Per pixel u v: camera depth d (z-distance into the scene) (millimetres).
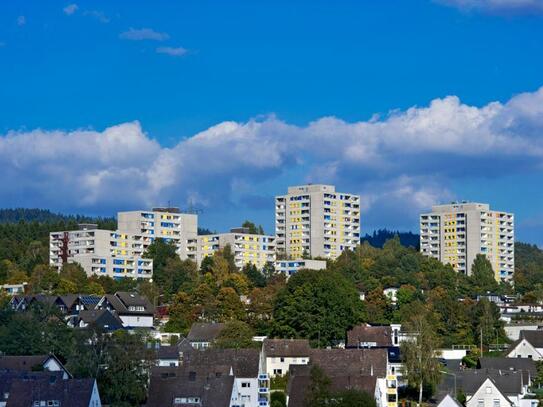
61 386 196500
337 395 198000
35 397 194625
